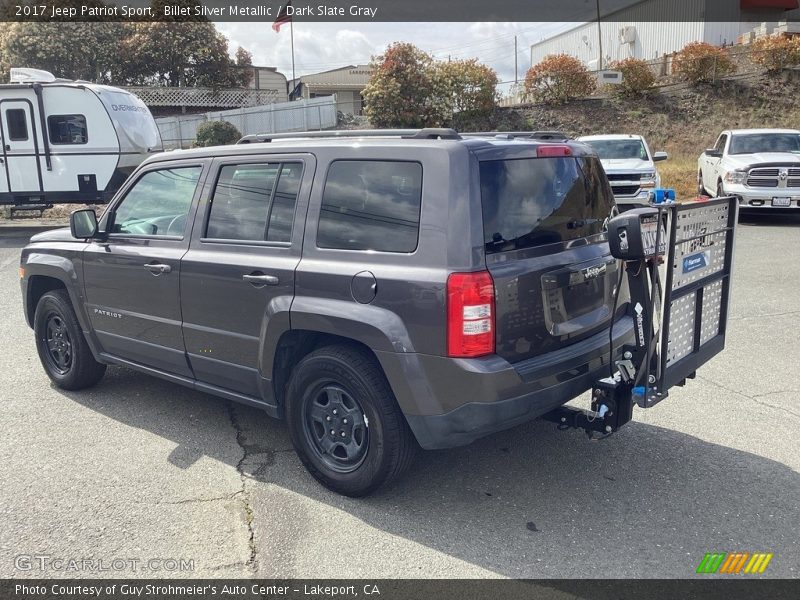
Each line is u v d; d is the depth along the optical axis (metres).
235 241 4.16
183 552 3.30
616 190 13.66
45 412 5.07
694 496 3.77
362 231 3.61
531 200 3.59
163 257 4.48
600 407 3.57
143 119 15.61
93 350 5.21
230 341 4.19
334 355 3.66
